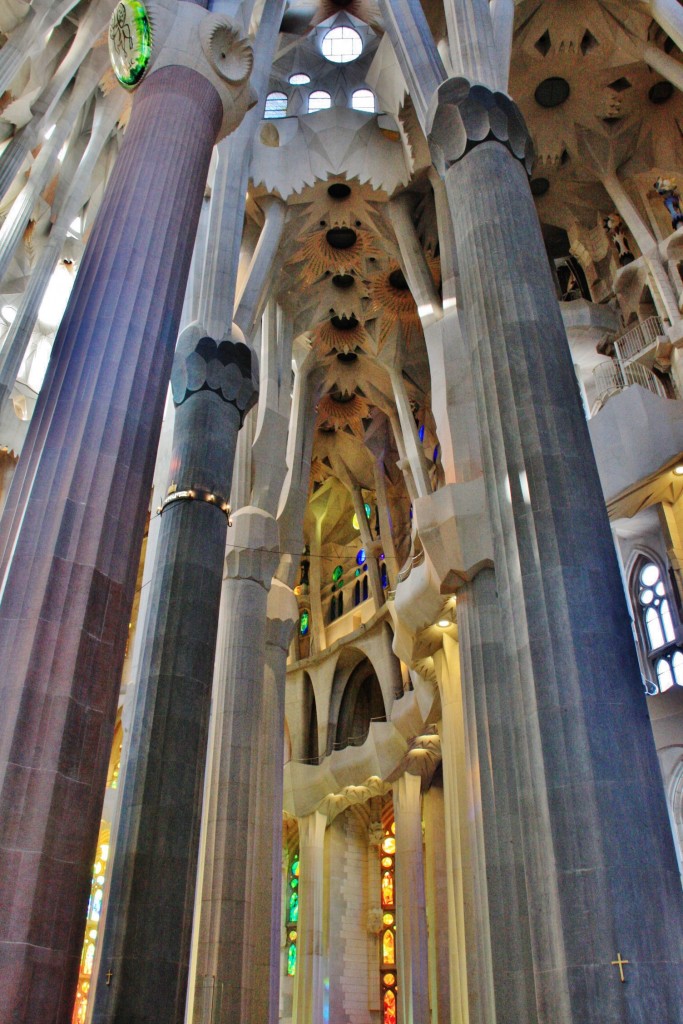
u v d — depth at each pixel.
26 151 17.48
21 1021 4.98
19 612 6.13
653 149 17.86
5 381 16.75
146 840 9.65
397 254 20.19
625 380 16.12
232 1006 12.45
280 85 21.09
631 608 16.45
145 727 10.45
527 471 8.35
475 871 10.60
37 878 5.34
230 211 14.71
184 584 11.48
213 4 10.55
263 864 15.85
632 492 14.23
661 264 16.45
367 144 19.09
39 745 5.71
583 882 6.48
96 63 19.31
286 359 20.44
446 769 16.02
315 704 26.11
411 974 19.38
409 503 25.64
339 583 28.66
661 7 15.04
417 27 12.94
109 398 7.20
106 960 8.84
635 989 6.01
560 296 19.28
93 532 6.60
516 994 9.35
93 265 8.01
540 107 18.25
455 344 14.52
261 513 17.11
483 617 12.02
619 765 6.84
